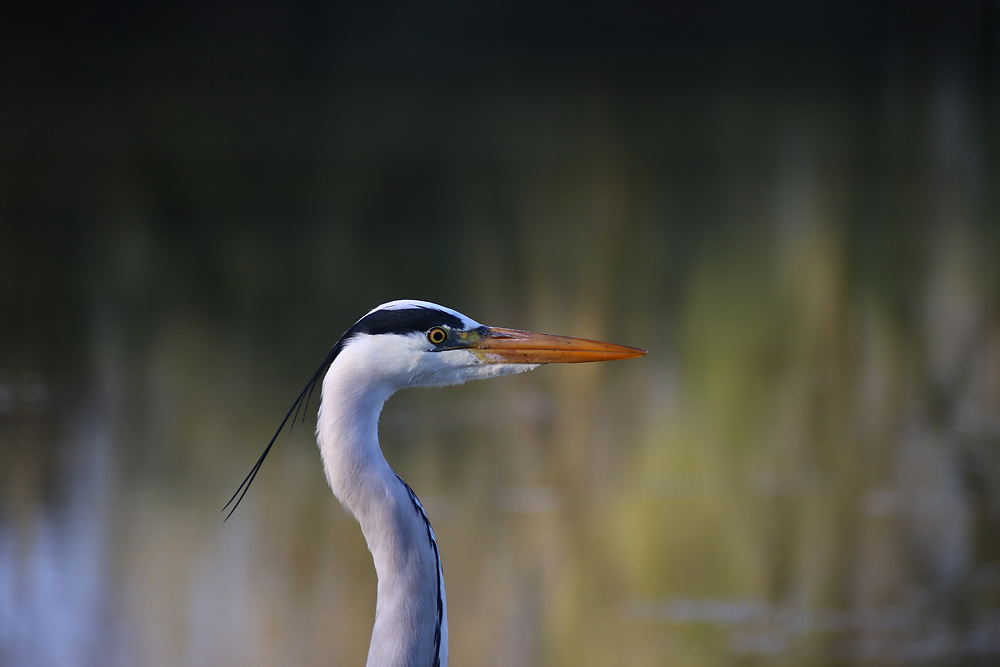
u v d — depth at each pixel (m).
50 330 15.00
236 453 11.27
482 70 42.31
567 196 23.42
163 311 15.94
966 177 24.52
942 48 45.84
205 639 7.91
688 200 23.03
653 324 15.36
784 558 9.01
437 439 11.70
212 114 32.94
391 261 18.47
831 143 28.81
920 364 13.64
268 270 18.02
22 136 29.22
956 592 8.51
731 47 48.22
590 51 47.72
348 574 8.92
